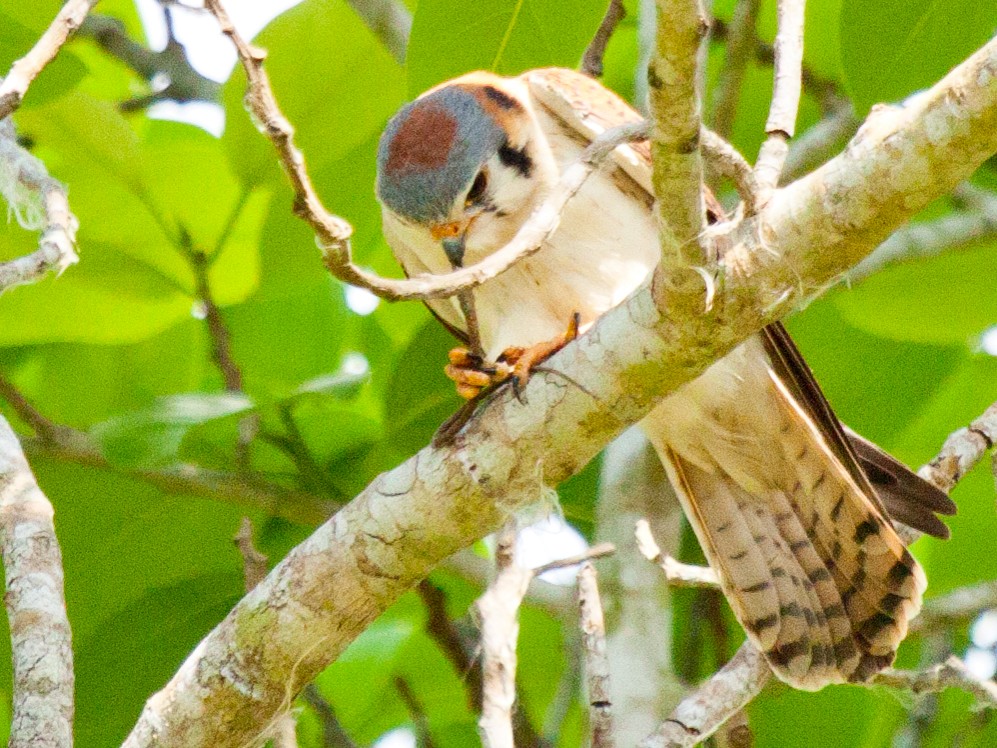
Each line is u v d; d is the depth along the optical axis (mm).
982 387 11617
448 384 10320
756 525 8836
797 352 8250
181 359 12133
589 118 8469
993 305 10789
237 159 10141
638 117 8594
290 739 6500
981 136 5312
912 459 11586
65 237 6922
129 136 10398
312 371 12156
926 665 9695
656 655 8633
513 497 6363
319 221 5004
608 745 6426
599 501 9406
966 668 7957
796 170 10594
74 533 10312
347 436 10570
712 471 8820
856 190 5527
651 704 8414
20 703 5805
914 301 10852
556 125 8812
